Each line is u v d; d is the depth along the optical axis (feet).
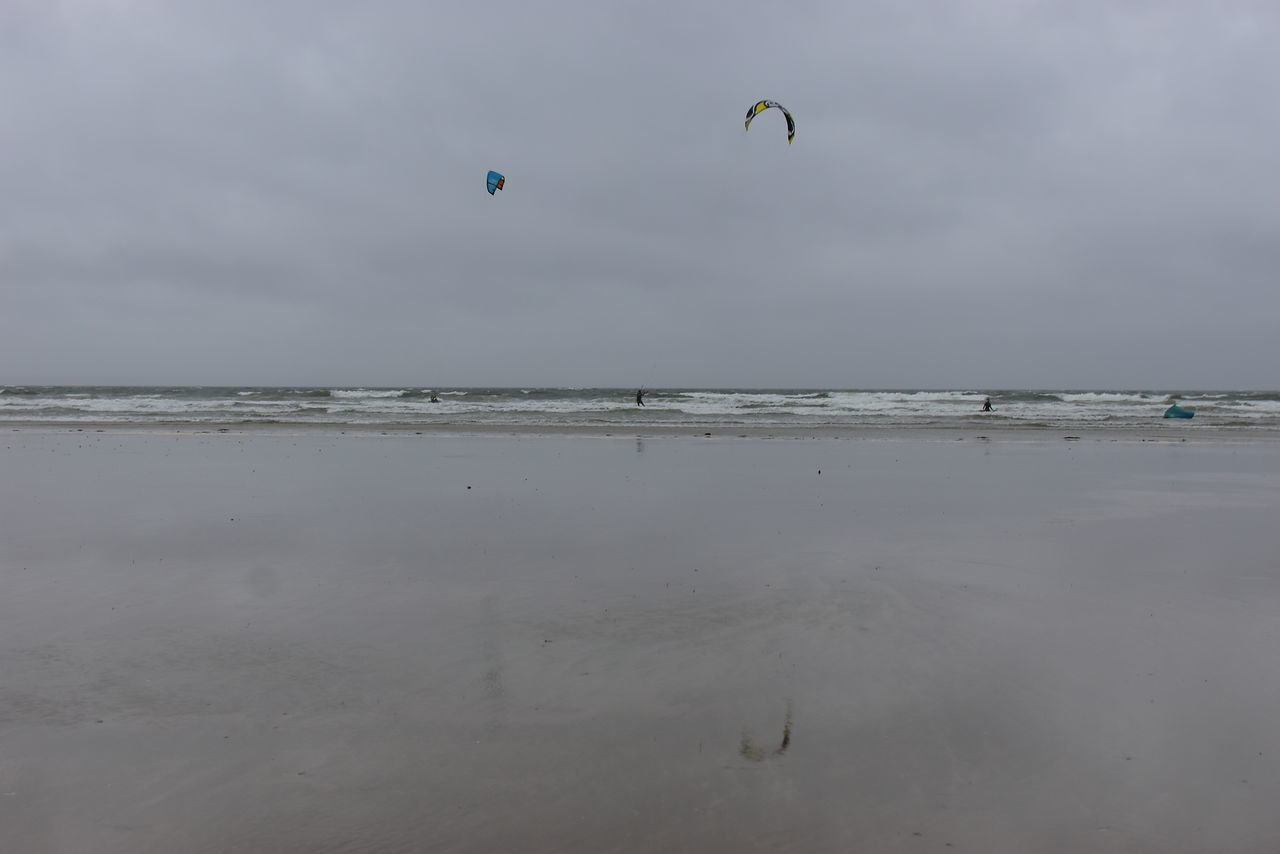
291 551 29.73
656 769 13.67
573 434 92.53
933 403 183.11
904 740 14.76
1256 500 43.21
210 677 17.56
